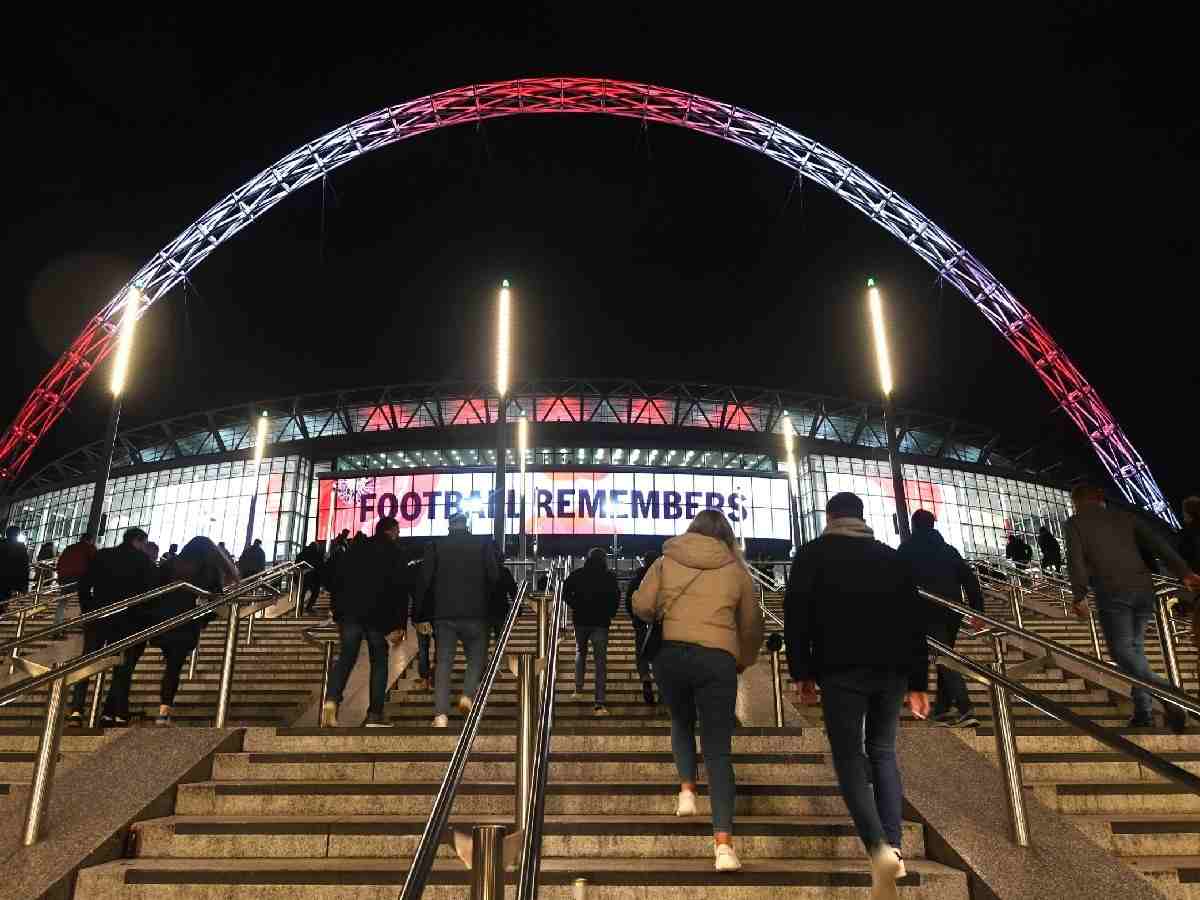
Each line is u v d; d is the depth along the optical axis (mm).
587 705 11320
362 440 60000
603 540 55625
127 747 6980
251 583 13625
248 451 60688
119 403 23672
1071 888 4828
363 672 11516
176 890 5027
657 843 5613
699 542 6082
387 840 5617
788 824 5668
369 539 9469
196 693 11617
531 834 3775
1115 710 10070
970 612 7691
